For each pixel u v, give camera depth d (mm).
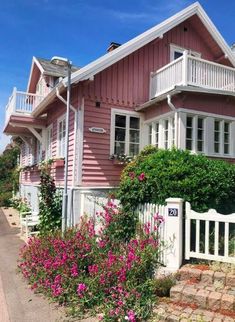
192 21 14008
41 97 15297
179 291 4914
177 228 5676
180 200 5707
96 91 10914
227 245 5379
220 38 14125
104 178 10719
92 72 10219
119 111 11375
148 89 12312
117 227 6738
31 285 6062
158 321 4465
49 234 7672
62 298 5293
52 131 13578
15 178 23594
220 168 6703
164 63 13031
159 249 5852
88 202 9352
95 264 5777
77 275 5562
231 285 5000
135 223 6684
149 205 6512
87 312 4934
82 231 7047
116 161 10844
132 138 11617
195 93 10203
